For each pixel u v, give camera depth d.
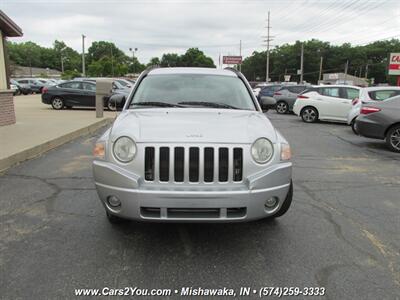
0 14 9.94
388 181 6.20
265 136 3.47
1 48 10.73
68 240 3.74
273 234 3.96
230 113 4.17
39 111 16.92
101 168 3.42
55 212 4.47
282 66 114.62
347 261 3.42
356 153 8.66
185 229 4.02
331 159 7.93
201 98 4.58
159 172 3.29
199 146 3.28
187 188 3.24
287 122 15.36
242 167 3.33
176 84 4.81
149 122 3.67
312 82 112.88
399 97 8.93
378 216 4.55
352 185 5.91
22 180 5.79
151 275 3.14
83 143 9.24
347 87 14.69
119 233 3.90
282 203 3.59
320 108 14.84
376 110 9.01
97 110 14.16
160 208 3.23
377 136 9.05
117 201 3.39
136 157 3.31
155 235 3.87
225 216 3.27
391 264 3.38
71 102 18.05
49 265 3.26
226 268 3.27
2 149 7.28
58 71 117.19
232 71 5.30
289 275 3.17
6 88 11.06
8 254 3.44
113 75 75.56
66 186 5.49
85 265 3.27
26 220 4.23
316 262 3.39
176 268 3.26
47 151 8.11
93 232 3.93
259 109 4.57
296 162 7.57
